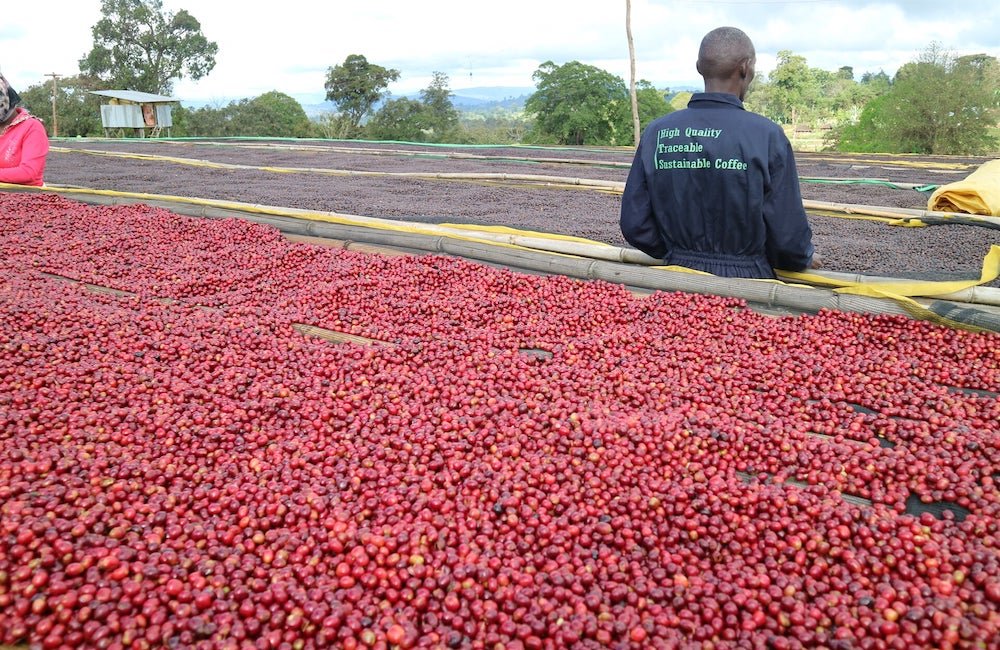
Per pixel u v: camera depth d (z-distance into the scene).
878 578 2.64
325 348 4.70
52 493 3.01
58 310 5.32
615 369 4.29
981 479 3.17
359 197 11.70
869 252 7.73
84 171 15.76
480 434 3.57
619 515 2.99
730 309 5.17
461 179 14.29
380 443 3.55
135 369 4.40
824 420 3.75
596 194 12.44
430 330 5.05
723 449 3.44
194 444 3.54
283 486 3.20
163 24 52.06
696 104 5.16
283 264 6.79
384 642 2.39
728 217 5.25
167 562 2.71
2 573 2.52
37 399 3.92
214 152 21.05
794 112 67.50
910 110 32.56
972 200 8.40
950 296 5.36
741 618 2.49
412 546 2.77
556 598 2.55
